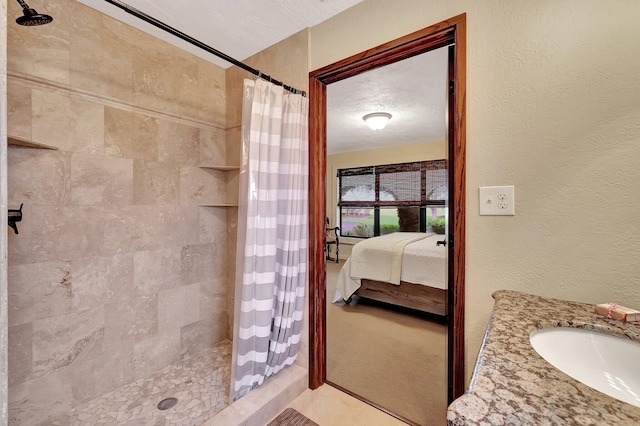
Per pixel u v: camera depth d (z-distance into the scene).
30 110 1.35
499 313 0.88
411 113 3.31
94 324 1.58
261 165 1.51
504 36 1.12
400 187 5.15
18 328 1.34
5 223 0.50
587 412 0.44
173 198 1.92
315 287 1.74
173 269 1.93
